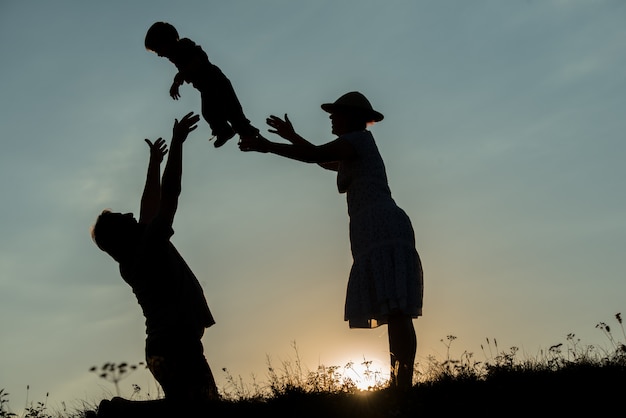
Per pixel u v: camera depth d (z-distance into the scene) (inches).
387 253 304.5
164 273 290.2
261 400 310.2
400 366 300.8
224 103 323.9
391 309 299.1
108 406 292.8
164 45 329.1
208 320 298.0
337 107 325.7
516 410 282.2
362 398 296.0
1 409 350.9
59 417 349.1
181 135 298.4
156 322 291.1
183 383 290.8
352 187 315.6
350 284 312.0
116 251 297.9
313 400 297.6
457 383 300.4
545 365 323.3
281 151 315.3
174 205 293.7
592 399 287.7
